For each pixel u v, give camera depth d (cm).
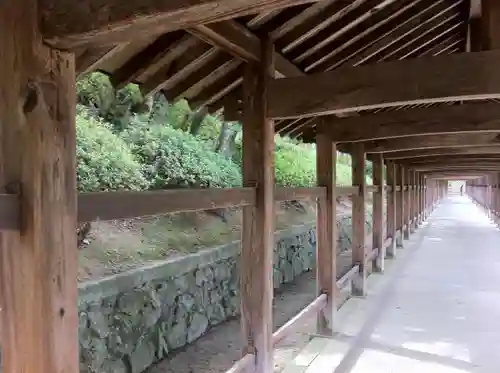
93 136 484
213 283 531
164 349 433
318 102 274
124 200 178
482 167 1152
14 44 145
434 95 257
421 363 372
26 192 142
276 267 701
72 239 151
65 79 152
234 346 468
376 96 265
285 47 313
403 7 337
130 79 262
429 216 2073
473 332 448
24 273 142
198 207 228
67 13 141
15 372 144
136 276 395
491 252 988
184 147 654
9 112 145
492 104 426
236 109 333
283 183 859
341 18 312
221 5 125
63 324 147
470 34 384
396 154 813
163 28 141
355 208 608
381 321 488
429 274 750
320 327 448
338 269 827
